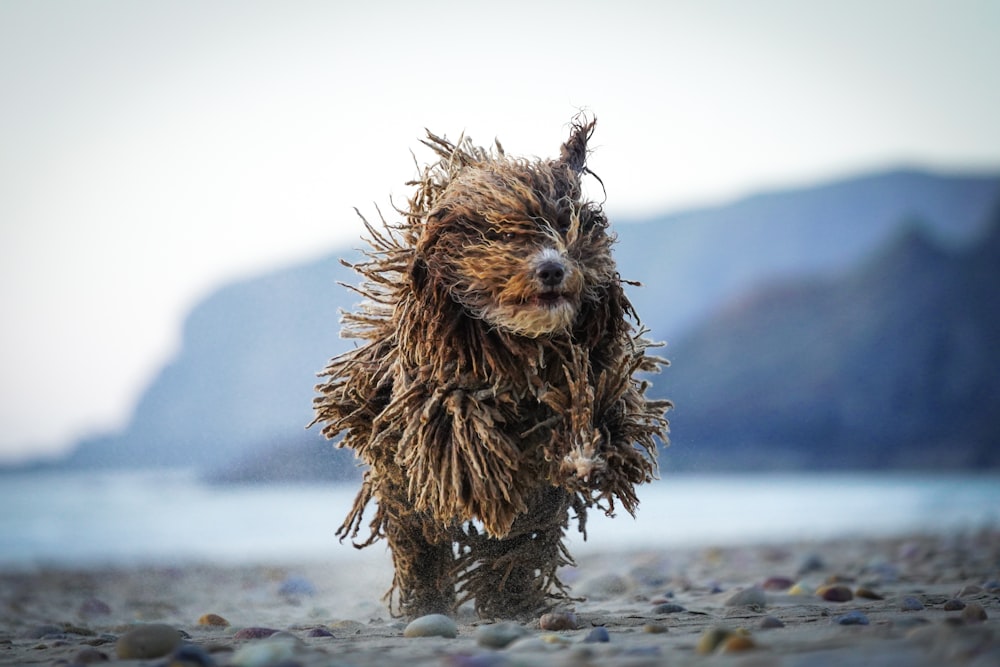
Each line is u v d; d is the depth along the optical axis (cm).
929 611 1417
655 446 1492
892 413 9412
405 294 1454
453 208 1449
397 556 1627
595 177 1545
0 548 3888
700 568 2728
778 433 9344
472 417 1391
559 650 1073
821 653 934
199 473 7731
